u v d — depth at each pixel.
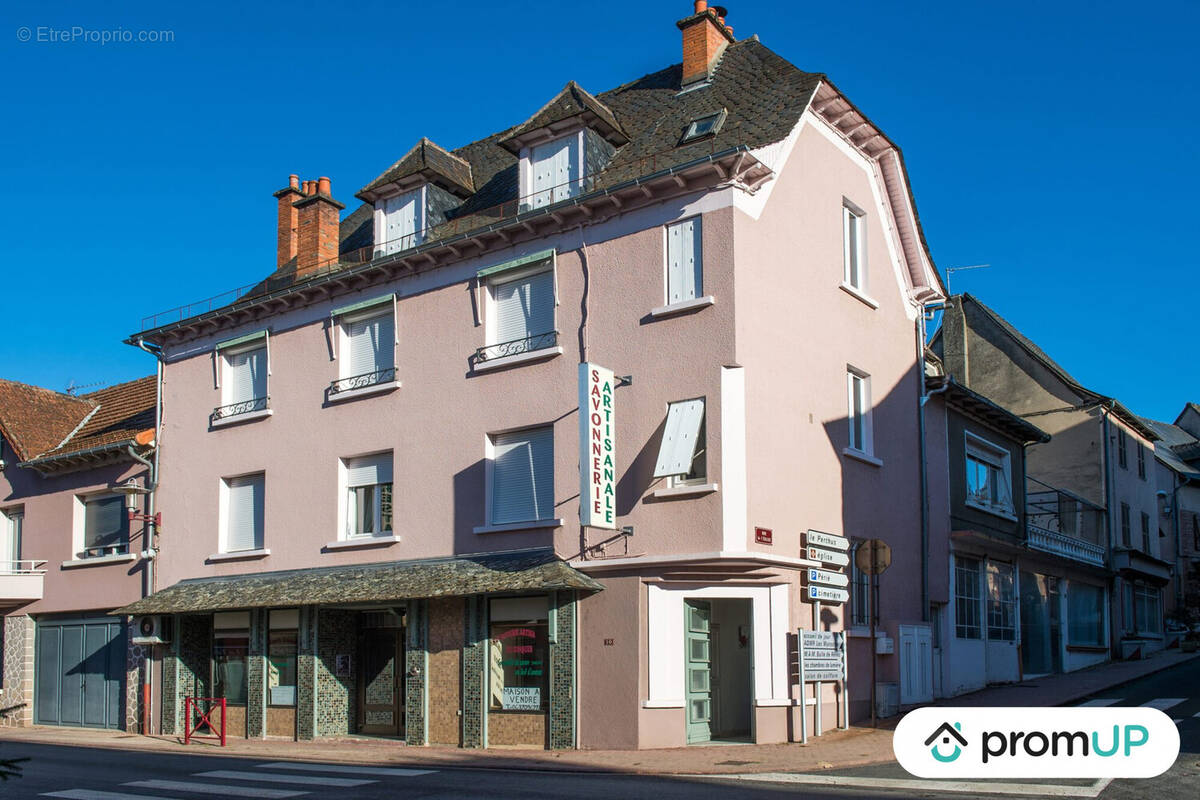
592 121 18.66
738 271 16.19
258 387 22.66
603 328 17.34
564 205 17.61
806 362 17.70
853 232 20.16
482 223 19.72
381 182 21.27
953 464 22.30
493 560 17.75
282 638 20.64
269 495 21.66
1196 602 41.28
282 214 25.83
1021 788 11.32
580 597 16.66
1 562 26.92
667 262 16.84
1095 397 32.91
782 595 16.28
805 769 13.27
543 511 17.75
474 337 19.02
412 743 18.11
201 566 22.69
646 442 16.52
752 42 20.20
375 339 20.78
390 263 20.00
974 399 22.62
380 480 20.22
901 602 19.52
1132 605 33.22
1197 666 26.44
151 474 24.00
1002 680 22.97
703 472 16.09
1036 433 25.72
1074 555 28.53
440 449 19.14
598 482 16.19
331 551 20.39
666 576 15.97
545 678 16.91
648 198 17.14
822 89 18.42
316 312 21.59
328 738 19.70
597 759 14.87
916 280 21.59
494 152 22.73
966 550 21.98
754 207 16.78
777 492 16.52
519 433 18.31
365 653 20.39
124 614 22.06
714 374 16.03
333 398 20.80
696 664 16.48
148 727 22.42
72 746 19.94
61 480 26.03
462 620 17.83
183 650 22.16
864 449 19.28
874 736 16.03
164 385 24.34
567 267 18.00
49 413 27.91
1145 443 37.88
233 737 21.00
